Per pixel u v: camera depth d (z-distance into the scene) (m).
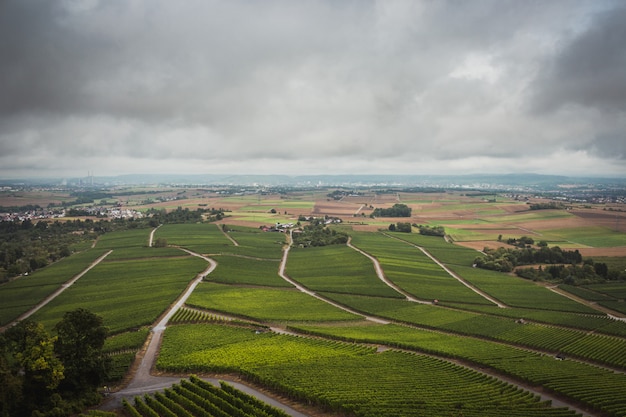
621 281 198.50
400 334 130.12
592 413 81.44
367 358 104.94
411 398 80.75
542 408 79.31
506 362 105.50
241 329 130.38
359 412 73.38
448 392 85.12
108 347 108.38
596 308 165.12
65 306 154.00
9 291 172.50
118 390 85.00
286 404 78.56
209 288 177.88
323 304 162.25
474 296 176.88
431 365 102.06
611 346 122.25
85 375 81.88
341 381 87.88
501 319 147.88
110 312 146.38
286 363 98.25
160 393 81.94
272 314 147.12
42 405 73.50
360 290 182.12
